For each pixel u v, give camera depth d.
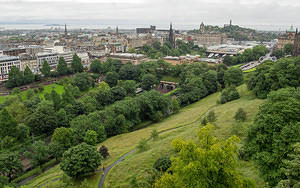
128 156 121.50
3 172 115.38
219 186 54.47
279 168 62.09
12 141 151.62
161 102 199.75
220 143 60.06
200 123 146.38
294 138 62.91
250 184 55.53
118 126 170.50
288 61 159.75
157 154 112.00
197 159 57.59
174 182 62.09
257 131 75.62
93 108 196.88
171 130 151.38
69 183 97.12
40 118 166.12
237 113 130.88
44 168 132.25
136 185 88.62
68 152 106.81
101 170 109.88
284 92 83.88
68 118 178.38
